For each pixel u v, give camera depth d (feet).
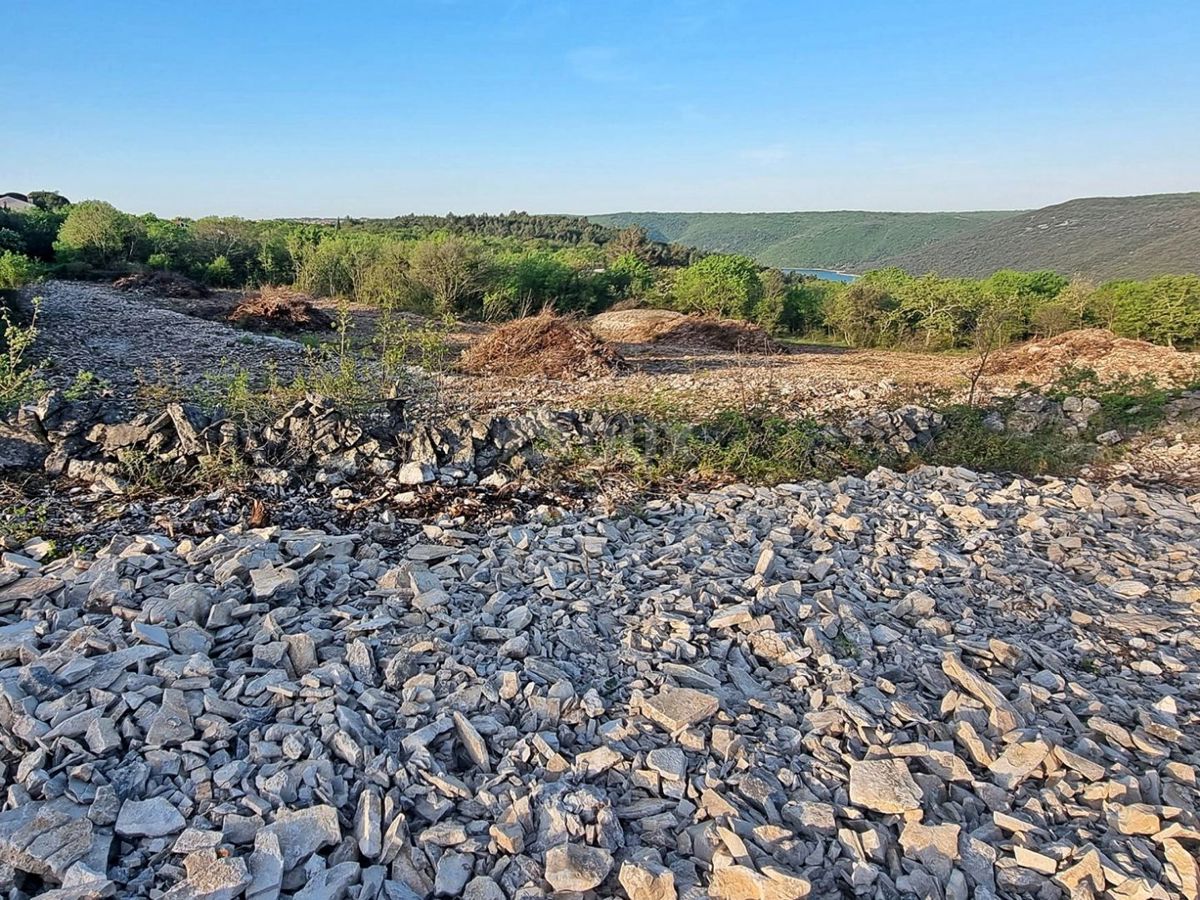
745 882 7.09
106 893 6.47
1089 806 8.81
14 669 9.24
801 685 10.73
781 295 83.20
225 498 16.52
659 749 8.96
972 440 26.89
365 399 22.82
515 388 37.32
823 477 22.38
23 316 43.86
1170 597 15.03
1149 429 28.32
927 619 12.94
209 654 10.38
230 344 43.32
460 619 11.64
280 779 7.85
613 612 12.56
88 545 13.85
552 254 111.96
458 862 7.23
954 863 7.75
